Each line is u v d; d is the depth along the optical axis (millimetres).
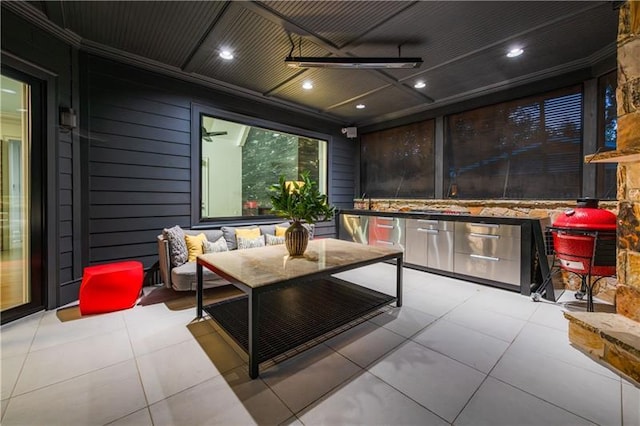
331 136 5680
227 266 2256
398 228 4559
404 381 1674
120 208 3188
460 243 3775
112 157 3125
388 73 3609
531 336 2217
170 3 2291
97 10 2379
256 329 1734
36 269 2588
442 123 4629
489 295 3184
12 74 2416
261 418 1389
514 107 3852
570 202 3262
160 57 3195
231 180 5359
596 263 2434
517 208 3740
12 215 2609
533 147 3674
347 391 1590
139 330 2289
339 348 2047
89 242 2982
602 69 3020
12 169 2594
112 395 1534
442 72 3531
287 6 2316
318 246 3174
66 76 2773
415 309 2779
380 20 2490
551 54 3064
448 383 1653
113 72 3121
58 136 2703
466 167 4371
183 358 1903
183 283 2887
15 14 2352
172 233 3119
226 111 4113
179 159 3645
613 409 1433
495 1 2223
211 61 3287
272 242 4031
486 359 1899
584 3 2242
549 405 1469
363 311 2504
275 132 4926
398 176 5367
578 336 1982
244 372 1760
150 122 3396
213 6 2328
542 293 3064
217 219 4094
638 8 1595
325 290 3113
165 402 1490
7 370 1733
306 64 2885
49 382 1628
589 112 3178
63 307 2715
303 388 1616
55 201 2678
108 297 2619
